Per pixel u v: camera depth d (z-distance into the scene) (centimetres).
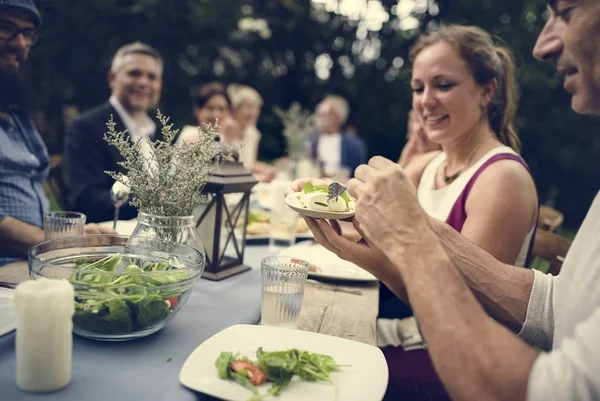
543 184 861
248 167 423
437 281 90
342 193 141
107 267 116
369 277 170
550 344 129
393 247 96
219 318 128
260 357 97
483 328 85
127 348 107
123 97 349
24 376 86
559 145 841
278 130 852
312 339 112
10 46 210
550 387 77
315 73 888
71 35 719
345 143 604
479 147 200
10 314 114
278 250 207
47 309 85
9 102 218
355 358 106
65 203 296
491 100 201
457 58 193
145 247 125
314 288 164
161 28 770
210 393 87
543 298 128
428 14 852
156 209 135
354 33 873
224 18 800
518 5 825
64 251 119
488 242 172
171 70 788
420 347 179
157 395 89
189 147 137
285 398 88
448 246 133
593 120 830
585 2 99
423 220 97
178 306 113
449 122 198
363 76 871
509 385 80
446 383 85
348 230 183
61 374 88
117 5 737
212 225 158
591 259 95
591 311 92
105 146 316
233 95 568
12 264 160
